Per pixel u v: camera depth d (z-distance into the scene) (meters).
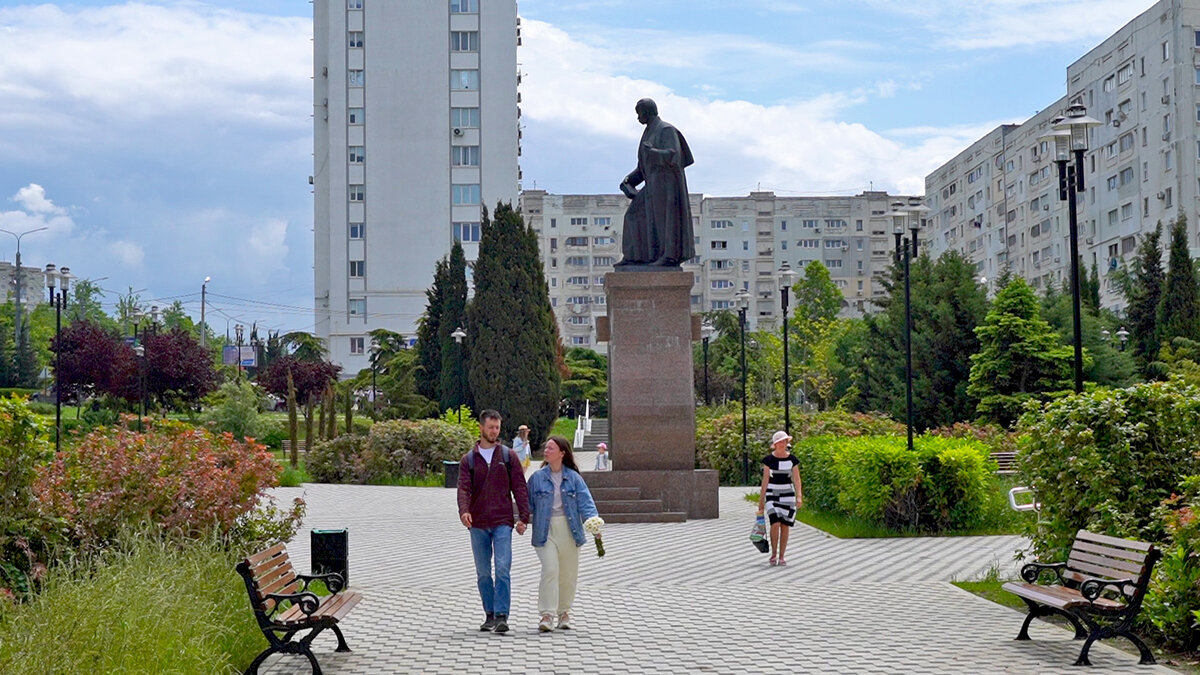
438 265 55.66
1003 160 82.81
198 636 7.86
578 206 111.44
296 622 8.64
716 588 13.23
